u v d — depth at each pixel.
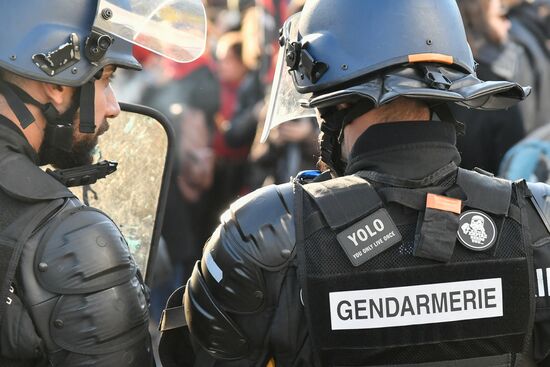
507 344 2.45
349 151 2.57
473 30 5.50
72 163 2.67
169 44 2.68
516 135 5.39
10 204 2.43
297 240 2.42
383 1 2.55
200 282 2.52
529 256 2.46
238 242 2.44
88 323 2.42
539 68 5.48
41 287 2.40
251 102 6.35
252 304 2.44
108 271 2.46
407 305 2.41
